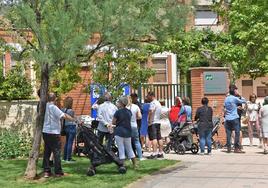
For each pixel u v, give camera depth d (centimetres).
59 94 2023
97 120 1822
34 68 1838
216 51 2833
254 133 2683
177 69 3362
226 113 1998
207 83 2352
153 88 2356
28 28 1309
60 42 1216
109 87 2108
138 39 1384
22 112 2067
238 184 1291
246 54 2773
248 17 2805
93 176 1459
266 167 1566
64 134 1778
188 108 2097
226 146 2155
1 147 1948
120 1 1273
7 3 1297
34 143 1450
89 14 1223
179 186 1289
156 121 1848
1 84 2123
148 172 1513
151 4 1315
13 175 1498
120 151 1509
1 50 1673
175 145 2000
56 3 1272
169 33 1400
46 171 1461
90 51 1345
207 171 1509
